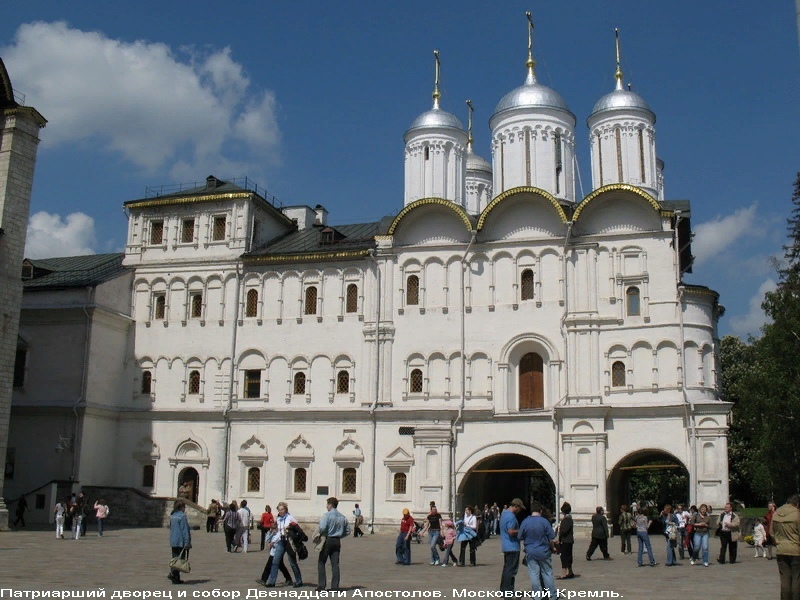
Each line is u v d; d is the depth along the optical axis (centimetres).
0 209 4347
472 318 4962
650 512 6291
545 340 4819
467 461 4791
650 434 4519
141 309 5534
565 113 5534
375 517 4847
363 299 5166
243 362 5303
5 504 4509
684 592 2097
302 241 5678
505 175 5481
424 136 5750
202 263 5472
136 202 5662
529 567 1806
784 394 4772
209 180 5819
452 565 2923
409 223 5141
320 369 5159
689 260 5325
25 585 2102
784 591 1505
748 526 4038
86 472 5078
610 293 4756
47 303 5256
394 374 5012
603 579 2423
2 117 4494
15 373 5253
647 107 5534
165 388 5394
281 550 2158
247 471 5153
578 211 4822
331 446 5025
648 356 4638
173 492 5222
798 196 5712
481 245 5022
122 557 2989
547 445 4675
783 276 5456
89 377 5134
